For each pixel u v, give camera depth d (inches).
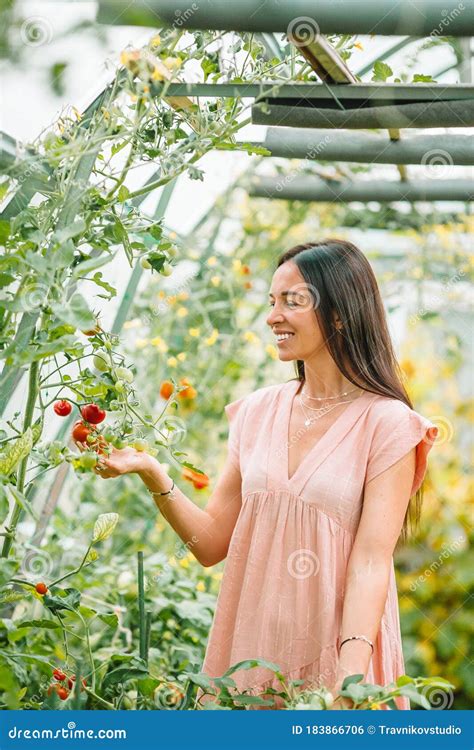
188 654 115.3
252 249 187.9
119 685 76.5
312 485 77.7
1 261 67.7
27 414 73.4
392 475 76.5
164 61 76.6
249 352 183.2
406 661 155.1
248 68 96.3
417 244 184.9
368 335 81.9
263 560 78.4
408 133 111.3
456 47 100.9
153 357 166.7
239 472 87.9
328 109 94.8
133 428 79.0
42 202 75.4
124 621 122.3
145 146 77.0
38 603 112.0
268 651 75.4
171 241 79.0
